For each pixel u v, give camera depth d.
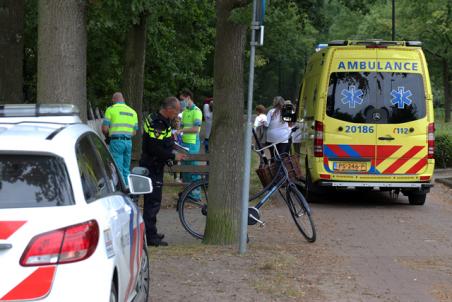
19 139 3.94
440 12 34.44
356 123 12.26
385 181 12.28
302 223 9.09
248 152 7.75
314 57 13.91
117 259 4.11
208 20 23.00
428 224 10.57
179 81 26.64
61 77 7.06
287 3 8.87
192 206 9.16
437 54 39.56
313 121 12.68
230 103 8.34
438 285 6.87
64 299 3.57
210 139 8.58
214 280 6.74
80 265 3.66
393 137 12.24
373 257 8.12
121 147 12.19
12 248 3.55
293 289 6.51
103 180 4.75
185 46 24.23
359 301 6.26
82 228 3.72
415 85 12.33
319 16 11.12
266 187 9.07
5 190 3.79
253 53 7.62
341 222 10.67
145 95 25.42
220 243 8.52
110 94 23.62
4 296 3.51
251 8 7.62
